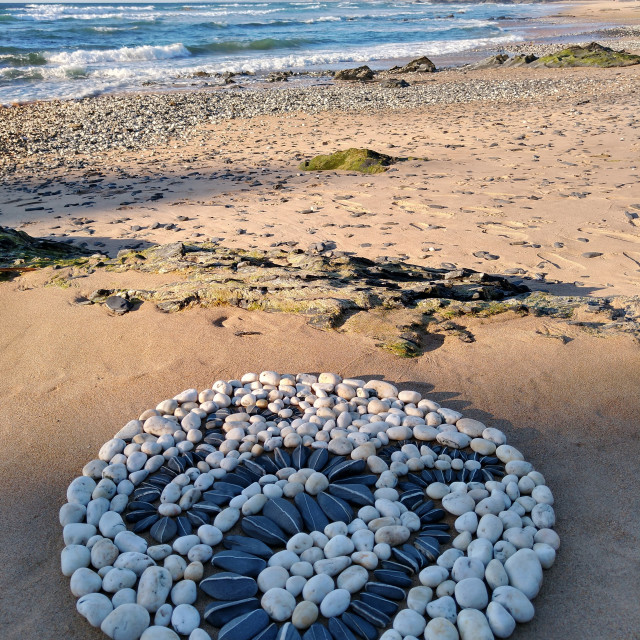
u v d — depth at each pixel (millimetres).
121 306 2750
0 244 3555
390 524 1568
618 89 10750
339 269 3127
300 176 6215
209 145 7922
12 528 1645
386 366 2305
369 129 8438
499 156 6441
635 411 1983
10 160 7324
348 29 27484
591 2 50094
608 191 5016
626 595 1392
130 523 1661
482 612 1350
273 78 14609
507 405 2068
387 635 1304
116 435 1957
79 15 31609
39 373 2352
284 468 1791
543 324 2527
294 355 2393
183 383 2270
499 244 4094
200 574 1468
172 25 26031
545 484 1719
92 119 9586
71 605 1429
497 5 48625
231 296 2773
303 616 1340
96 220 4977
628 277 3494
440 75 14633
